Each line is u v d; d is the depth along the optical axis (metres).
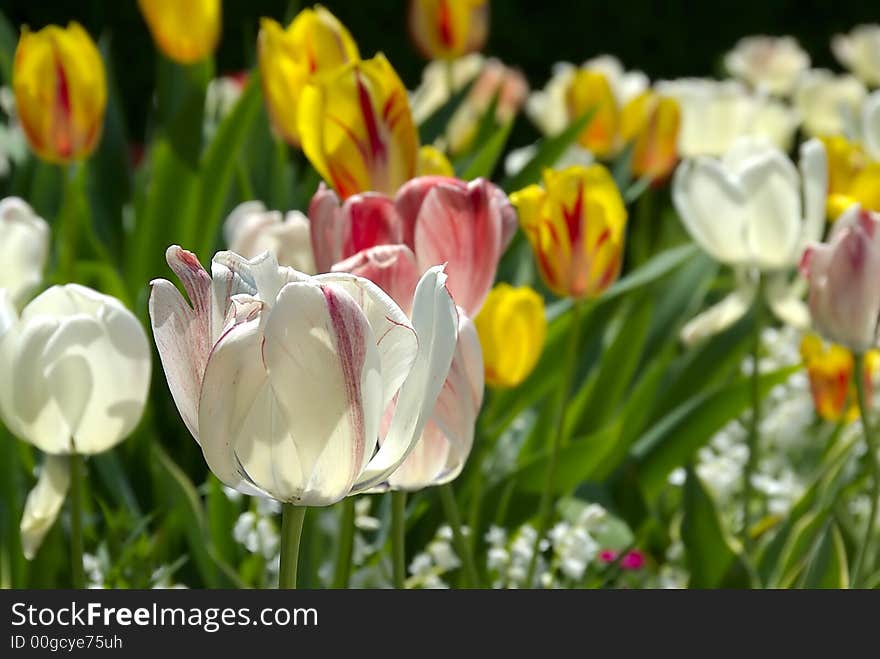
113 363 1.64
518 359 1.80
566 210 1.76
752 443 1.93
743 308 2.15
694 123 2.81
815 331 1.73
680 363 2.20
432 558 1.90
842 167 1.93
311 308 1.46
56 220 2.19
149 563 1.82
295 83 1.85
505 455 2.10
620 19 4.66
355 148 1.71
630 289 2.14
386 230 1.62
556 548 1.85
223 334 1.47
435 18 2.30
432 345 1.49
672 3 4.68
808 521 1.90
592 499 1.95
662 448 2.04
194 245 2.10
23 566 1.83
